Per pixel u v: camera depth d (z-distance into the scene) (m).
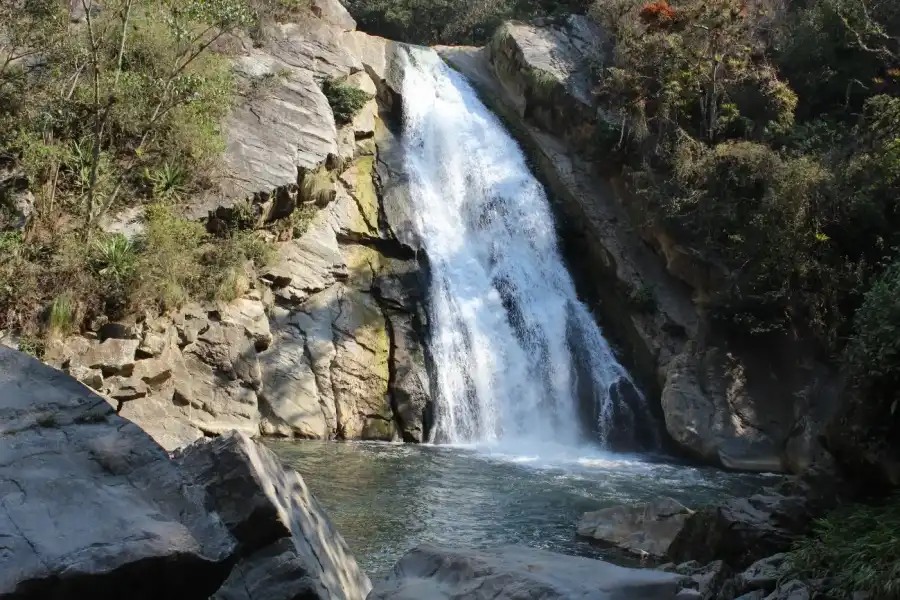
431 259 23.08
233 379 17.20
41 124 17.06
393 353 20.23
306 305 19.95
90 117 17.83
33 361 4.21
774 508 10.37
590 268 25.59
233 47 23.77
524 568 4.99
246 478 4.52
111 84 17.92
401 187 24.44
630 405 21.70
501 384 21.41
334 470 14.52
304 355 18.94
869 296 10.38
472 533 11.08
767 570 8.70
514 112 30.12
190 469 4.60
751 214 21.27
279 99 22.89
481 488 13.97
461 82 30.55
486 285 23.38
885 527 8.20
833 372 18.62
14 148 16.84
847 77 25.22
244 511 4.44
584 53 30.09
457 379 20.73
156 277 16.23
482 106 29.72
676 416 19.98
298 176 21.08
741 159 21.80
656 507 11.18
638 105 25.58
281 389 18.03
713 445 19.02
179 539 3.56
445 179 26.02
